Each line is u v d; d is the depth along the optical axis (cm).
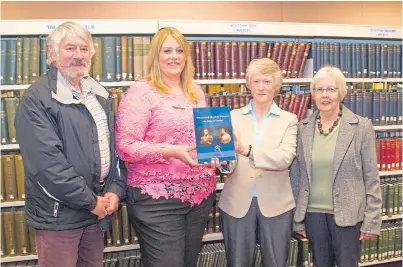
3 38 261
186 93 200
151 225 187
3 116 253
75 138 168
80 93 178
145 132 185
